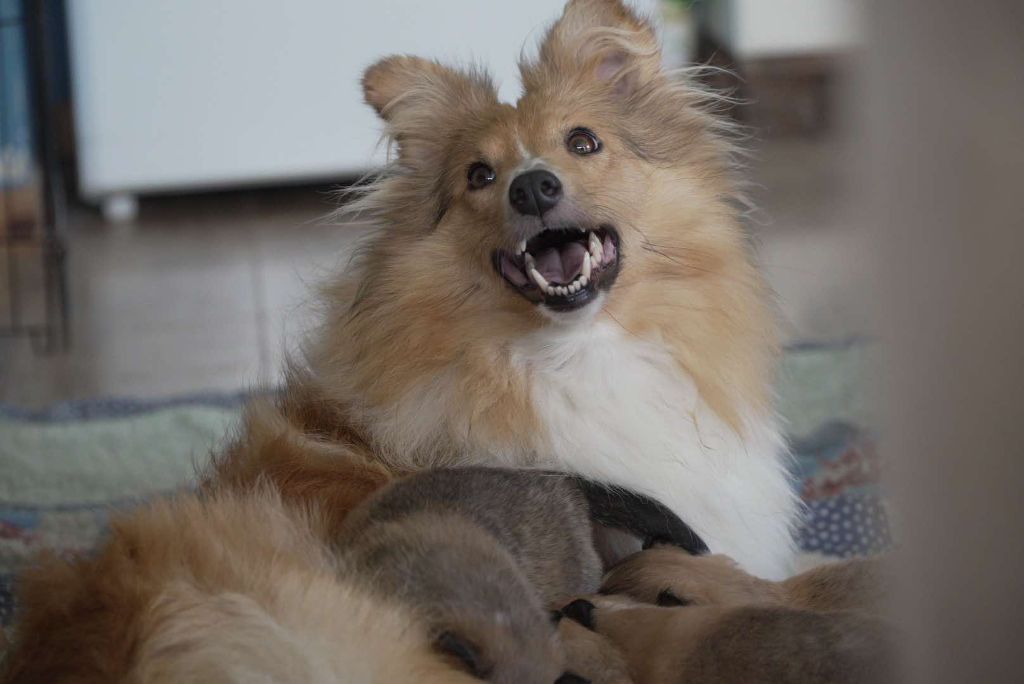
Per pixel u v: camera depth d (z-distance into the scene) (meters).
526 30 7.52
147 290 6.52
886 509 1.19
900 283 0.92
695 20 7.60
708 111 3.31
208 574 2.21
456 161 3.04
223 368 5.47
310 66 7.65
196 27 7.53
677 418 2.99
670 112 3.20
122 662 2.11
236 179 7.82
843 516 3.74
